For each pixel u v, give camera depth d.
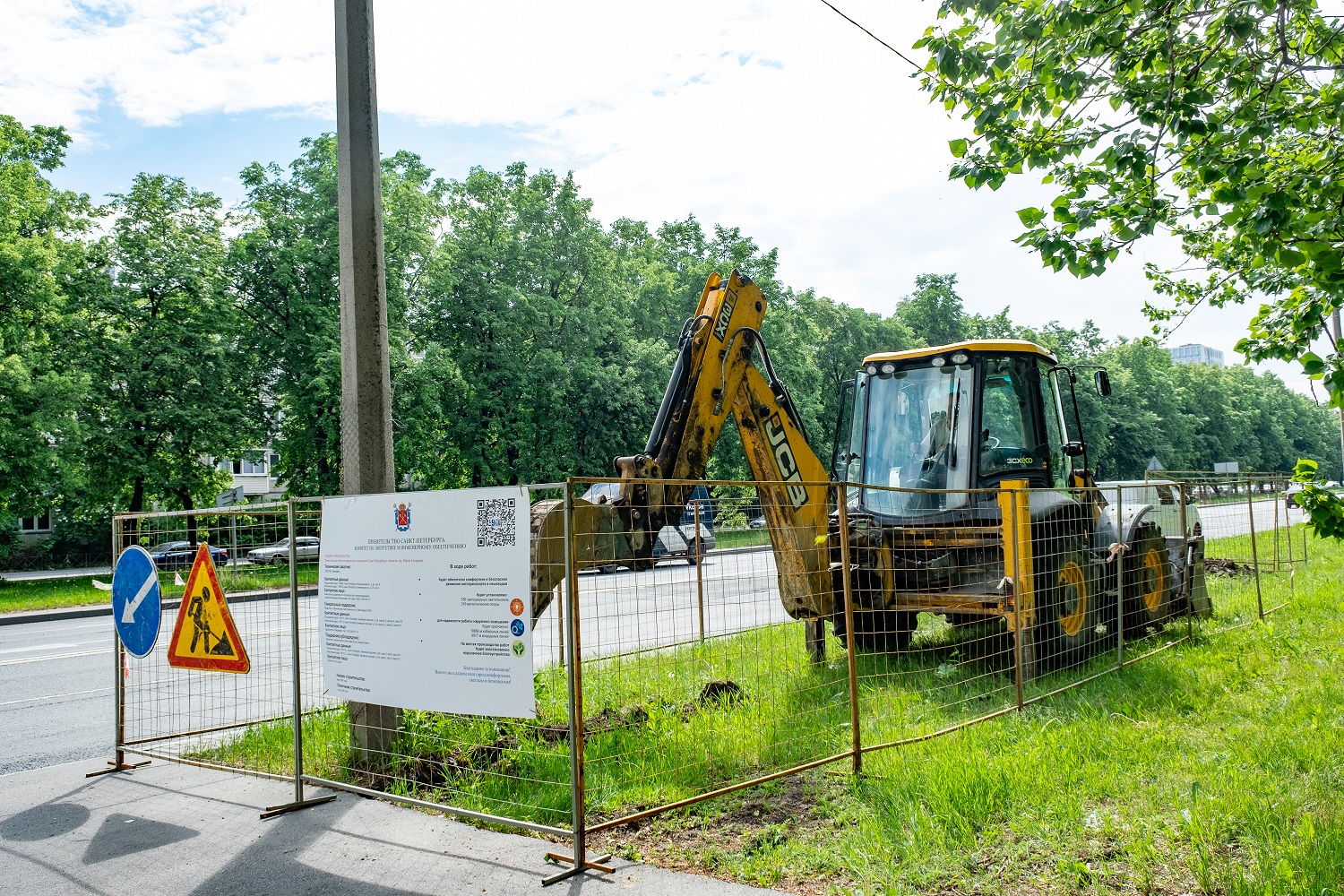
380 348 5.68
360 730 5.29
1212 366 97.00
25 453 23.34
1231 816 3.90
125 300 27.52
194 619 5.43
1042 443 8.45
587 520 5.88
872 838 3.86
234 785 5.22
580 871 3.71
